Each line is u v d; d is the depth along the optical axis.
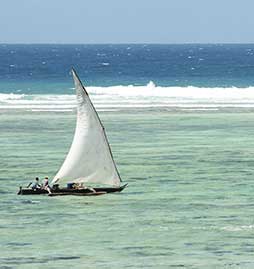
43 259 92.81
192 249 96.88
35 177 140.88
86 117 125.62
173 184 134.88
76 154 126.44
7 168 148.62
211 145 177.12
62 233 104.00
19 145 175.75
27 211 116.06
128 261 92.19
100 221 110.00
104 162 126.69
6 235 102.88
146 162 155.50
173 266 90.25
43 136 189.62
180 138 187.88
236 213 114.50
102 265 90.56
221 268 89.69
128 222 109.38
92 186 135.38
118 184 127.38
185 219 110.81
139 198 124.25
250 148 173.25
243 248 97.44
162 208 117.50
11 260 92.38
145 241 100.31
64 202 122.19
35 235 102.69
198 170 147.50
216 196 125.69
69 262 91.88
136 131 199.12
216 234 103.50
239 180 138.62
